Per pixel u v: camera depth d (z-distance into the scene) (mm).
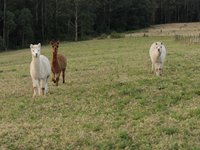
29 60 46031
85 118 13477
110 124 12625
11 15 85062
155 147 10430
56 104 15891
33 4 98750
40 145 11227
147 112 13688
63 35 102688
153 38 73438
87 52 49312
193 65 24359
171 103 14836
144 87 17734
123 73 23359
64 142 11219
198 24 131750
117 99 15992
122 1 126438
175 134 11281
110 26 128625
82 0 103438
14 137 11977
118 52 44500
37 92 18250
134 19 129875
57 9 103812
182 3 158000
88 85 19531
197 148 10078
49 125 13047
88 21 108688
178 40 56375
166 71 22734
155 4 143875
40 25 98250
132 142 10883
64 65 20688
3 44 80562
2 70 32469
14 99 17734
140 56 34688
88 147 10758
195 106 14078
